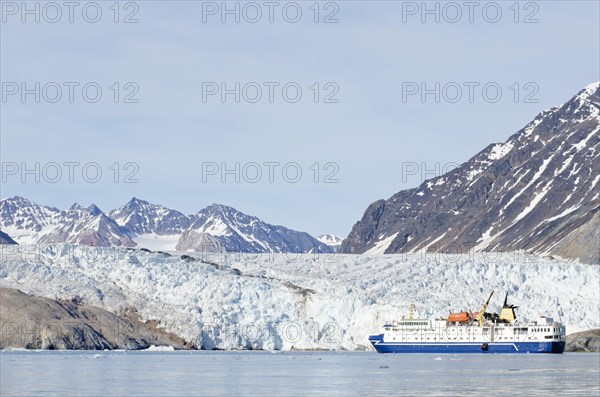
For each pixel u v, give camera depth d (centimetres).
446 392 18362
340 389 18925
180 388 18988
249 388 19062
